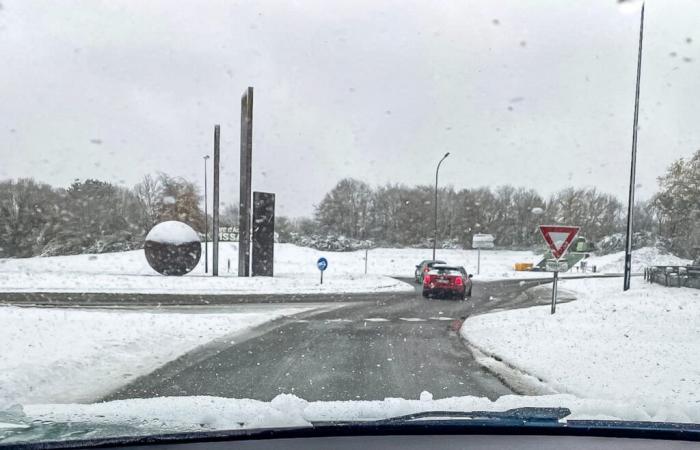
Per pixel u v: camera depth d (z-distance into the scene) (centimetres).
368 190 7369
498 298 2434
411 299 2297
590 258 6216
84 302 1869
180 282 2677
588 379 758
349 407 482
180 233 3256
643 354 923
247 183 3048
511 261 6112
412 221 7306
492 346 1073
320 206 7388
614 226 7462
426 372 834
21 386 694
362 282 3069
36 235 5578
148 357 939
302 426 367
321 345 1083
